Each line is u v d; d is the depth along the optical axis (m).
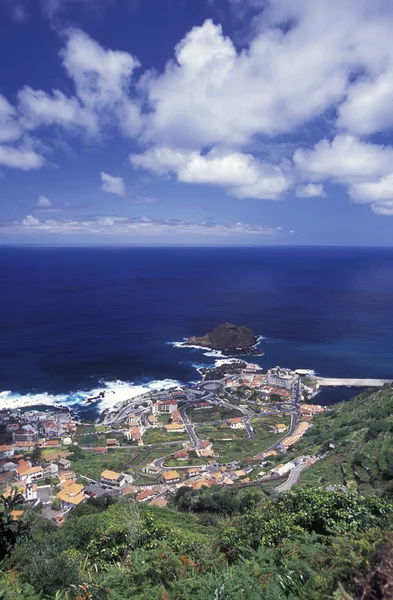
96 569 11.27
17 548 12.79
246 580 7.93
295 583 7.60
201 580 8.48
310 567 8.03
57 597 8.80
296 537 11.05
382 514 11.57
